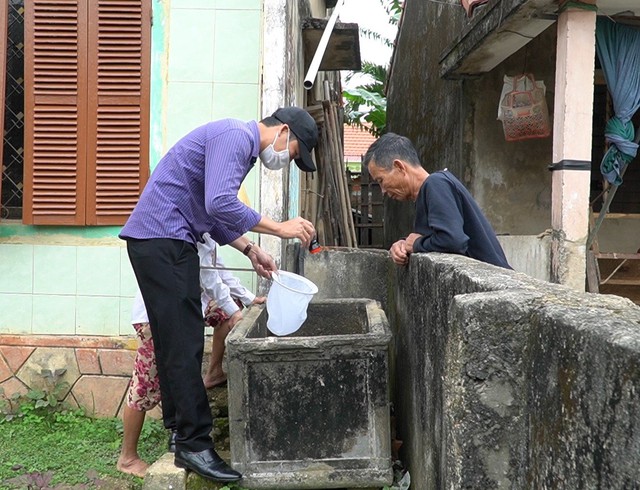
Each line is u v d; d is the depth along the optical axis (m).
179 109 4.20
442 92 7.68
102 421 4.04
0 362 4.16
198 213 2.80
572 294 1.55
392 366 4.09
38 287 4.16
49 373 4.09
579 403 1.16
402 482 2.74
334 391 2.63
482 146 6.64
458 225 2.84
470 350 1.50
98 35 4.13
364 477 2.62
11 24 4.23
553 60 6.55
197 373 2.71
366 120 13.92
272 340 2.61
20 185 4.28
